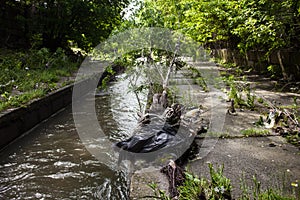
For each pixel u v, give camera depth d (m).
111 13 15.15
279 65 10.00
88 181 3.87
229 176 3.03
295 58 8.81
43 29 14.73
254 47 11.33
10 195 3.59
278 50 9.55
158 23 6.04
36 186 3.80
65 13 14.70
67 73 11.12
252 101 6.05
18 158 4.70
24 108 5.78
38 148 5.12
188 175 2.57
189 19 9.50
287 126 4.43
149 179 3.05
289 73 9.19
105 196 3.48
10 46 13.57
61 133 5.98
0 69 9.02
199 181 2.49
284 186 2.76
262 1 7.22
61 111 7.83
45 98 6.88
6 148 5.07
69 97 8.62
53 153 4.88
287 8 7.16
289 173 3.07
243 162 3.38
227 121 4.98
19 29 14.62
